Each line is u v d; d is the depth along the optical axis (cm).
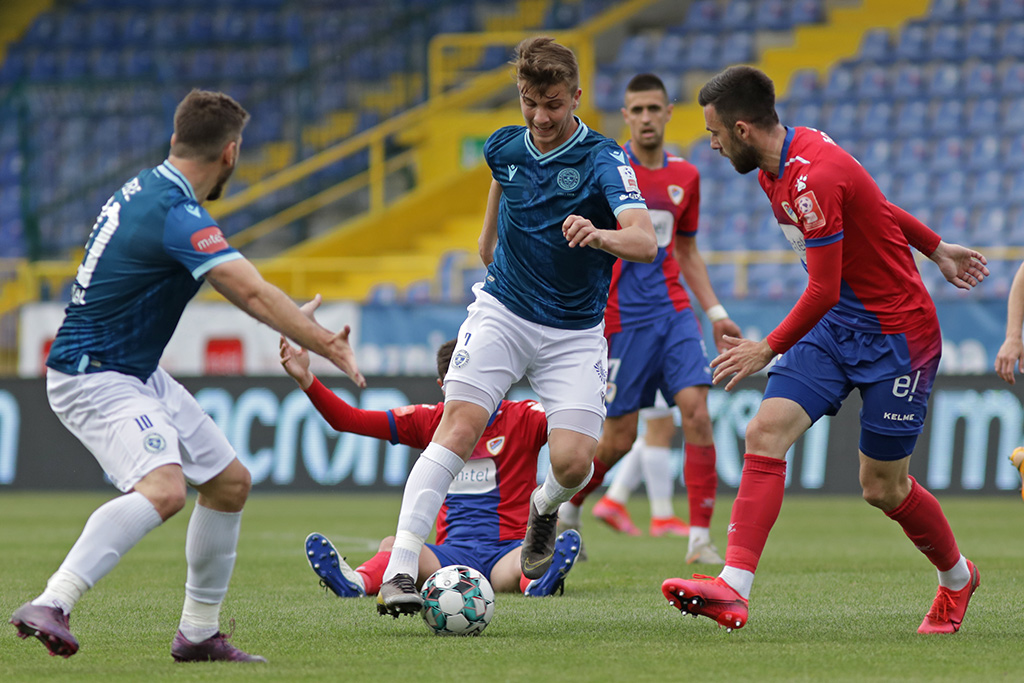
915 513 1608
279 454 4953
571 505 2622
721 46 7606
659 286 2672
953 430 4544
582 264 1664
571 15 7981
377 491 4872
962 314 4812
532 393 4644
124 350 1321
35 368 5456
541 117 1606
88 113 8119
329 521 3856
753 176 6606
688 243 2723
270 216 7606
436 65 7831
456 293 5831
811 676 1267
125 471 1294
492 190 1841
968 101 6838
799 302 1539
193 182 1342
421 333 5128
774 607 1869
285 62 8319
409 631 1627
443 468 1631
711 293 2728
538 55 1599
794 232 1600
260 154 7988
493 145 1709
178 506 1294
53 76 8488
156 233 1296
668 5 7894
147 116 8056
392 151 7769
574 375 1691
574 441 1686
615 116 7456
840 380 1602
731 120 1568
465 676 1270
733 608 1501
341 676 1274
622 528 3450
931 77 6994
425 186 7569
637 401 2647
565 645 1491
